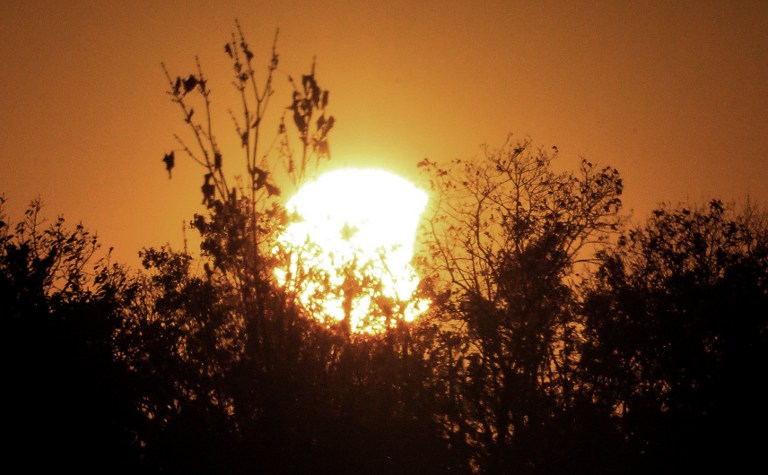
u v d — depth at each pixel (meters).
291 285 44.81
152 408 55.72
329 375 47.75
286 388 44.97
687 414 69.50
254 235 42.59
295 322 45.69
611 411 70.06
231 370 45.19
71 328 66.44
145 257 62.28
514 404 66.75
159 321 56.56
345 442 47.03
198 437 47.38
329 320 46.62
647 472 66.81
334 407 47.44
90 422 59.75
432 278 65.94
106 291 69.88
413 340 55.69
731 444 67.31
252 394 45.06
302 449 45.66
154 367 52.31
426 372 54.91
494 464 63.00
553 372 71.25
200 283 50.41
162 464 50.91
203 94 40.62
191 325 50.53
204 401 48.34
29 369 62.12
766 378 69.50
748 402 68.75
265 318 44.69
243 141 41.22
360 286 46.78
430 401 54.50
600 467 66.25
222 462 46.03
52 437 59.22
